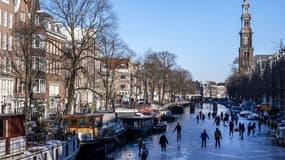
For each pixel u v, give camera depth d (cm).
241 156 4684
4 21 6431
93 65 9181
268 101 11669
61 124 4722
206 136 5556
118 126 5984
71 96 5869
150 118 7150
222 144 5703
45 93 7844
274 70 9369
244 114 11550
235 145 5603
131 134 6575
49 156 3266
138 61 13675
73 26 5925
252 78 13112
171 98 17138
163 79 14675
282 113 8825
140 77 13250
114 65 9731
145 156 4131
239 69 18338
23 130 3005
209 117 11125
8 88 6594
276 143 5769
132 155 4784
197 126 8606
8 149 2802
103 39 6141
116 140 5388
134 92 15538
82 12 5941
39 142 3500
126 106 10575
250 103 14562
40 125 4641
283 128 5588
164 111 10138
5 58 6384
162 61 14875
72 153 3938
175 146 5472
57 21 6012
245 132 7375
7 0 6506
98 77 9819
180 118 11256
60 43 8588
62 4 5878
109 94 9062
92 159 4594
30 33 5541
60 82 8812
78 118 4725
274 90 9325
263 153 4900
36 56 6259
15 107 6419
